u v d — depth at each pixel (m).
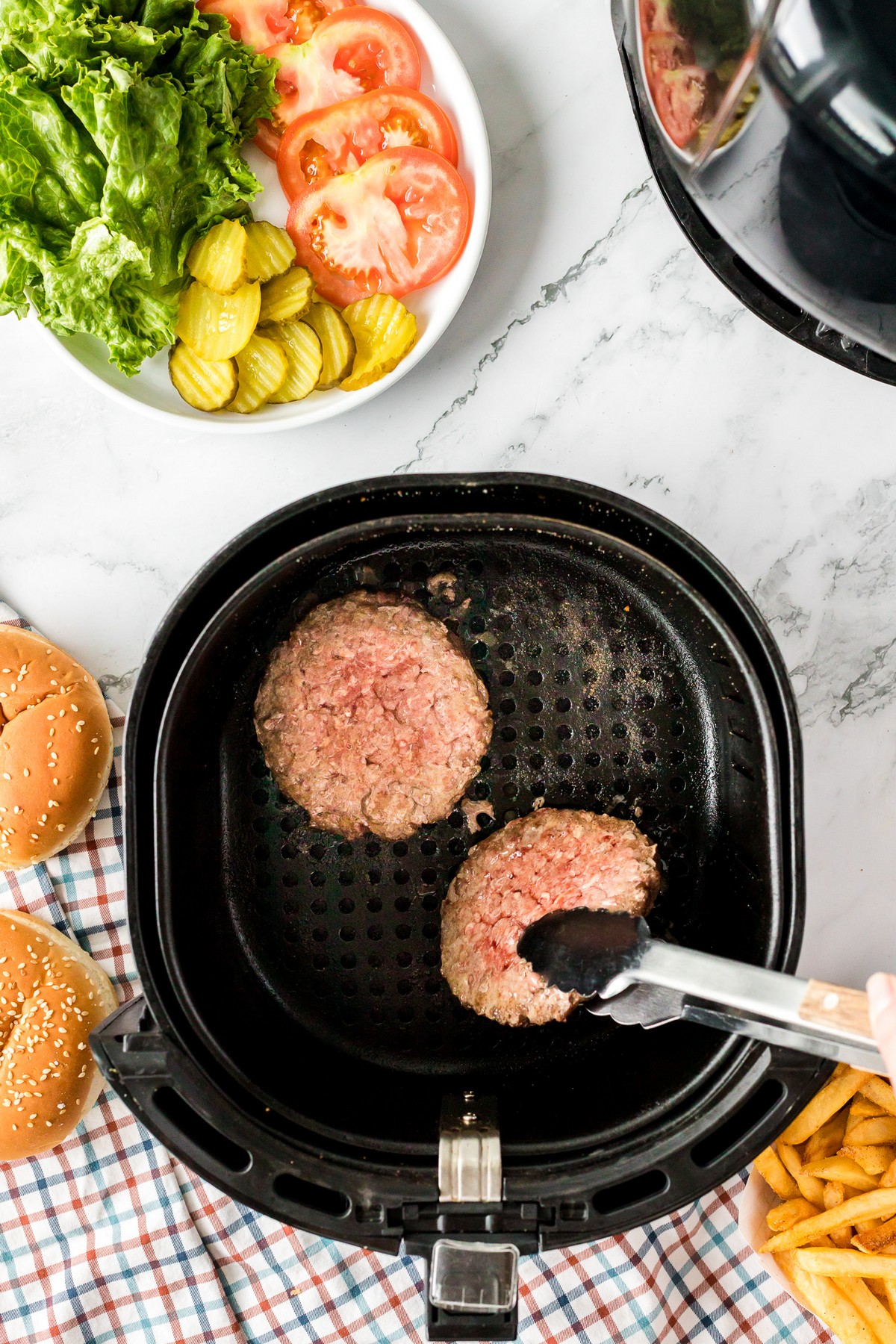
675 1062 0.70
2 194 0.70
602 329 0.79
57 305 0.71
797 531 0.79
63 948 0.77
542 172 0.78
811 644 0.80
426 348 0.75
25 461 0.78
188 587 0.67
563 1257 0.78
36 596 0.78
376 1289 0.78
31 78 0.69
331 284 0.77
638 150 0.78
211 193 0.73
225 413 0.76
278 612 0.74
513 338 0.79
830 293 0.53
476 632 0.74
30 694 0.75
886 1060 0.58
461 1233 0.65
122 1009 0.68
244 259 0.74
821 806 0.80
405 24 0.74
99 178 0.71
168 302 0.73
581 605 0.74
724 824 0.73
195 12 0.72
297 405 0.76
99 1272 0.78
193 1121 0.67
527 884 0.72
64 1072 0.75
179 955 0.67
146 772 0.68
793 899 0.66
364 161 0.75
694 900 0.74
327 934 0.74
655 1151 0.66
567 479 0.68
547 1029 0.74
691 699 0.74
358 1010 0.74
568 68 0.78
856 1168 0.75
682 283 0.79
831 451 0.79
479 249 0.75
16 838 0.75
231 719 0.74
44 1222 0.78
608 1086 0.72
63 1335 0.77
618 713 0.74
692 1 0.47
